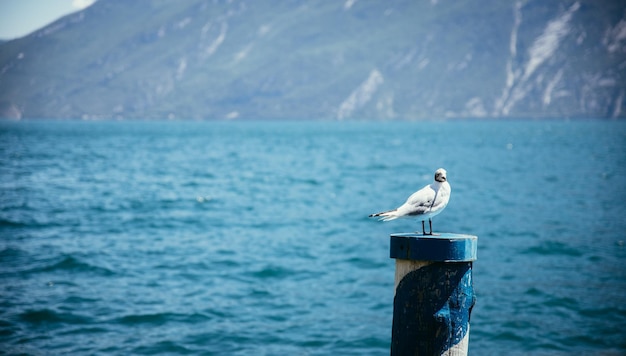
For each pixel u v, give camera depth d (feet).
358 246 91.86
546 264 79.41
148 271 76.38
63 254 84.33
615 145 392.88
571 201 142.10
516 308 61.72
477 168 234.38
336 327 57.26
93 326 57.21
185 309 61.62
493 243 92.63
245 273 75.77
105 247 90.27
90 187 168.86
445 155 311.47
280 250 89.15
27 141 437.17
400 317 23.56
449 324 22.88
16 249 87.71
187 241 96.12
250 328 57.00
